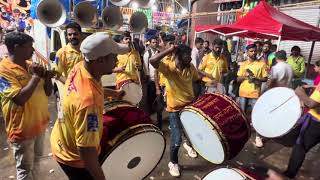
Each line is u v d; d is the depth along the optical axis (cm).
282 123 341
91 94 161
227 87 614
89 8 493
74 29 352
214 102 306
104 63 165
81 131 159
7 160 372
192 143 356
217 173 215
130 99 452
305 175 375
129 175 225
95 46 158
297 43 851
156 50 534
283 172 363
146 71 536
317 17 776
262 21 568
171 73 332
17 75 232
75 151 182
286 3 880
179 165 382
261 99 384
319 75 439
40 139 272
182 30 1320
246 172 212
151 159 237
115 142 188
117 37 464
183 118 333
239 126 299
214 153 315
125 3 508
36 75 229
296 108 331
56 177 338
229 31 692
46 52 614
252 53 494
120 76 461
